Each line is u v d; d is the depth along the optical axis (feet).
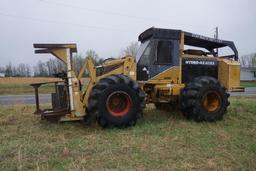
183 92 22.22
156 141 16.10
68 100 19.12
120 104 19.40
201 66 24.40
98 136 16.97
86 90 19.69
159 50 22.59
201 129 19.44
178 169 12.09
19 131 18.12
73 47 18.86
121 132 18.03
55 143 15.48
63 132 17.87
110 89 18.72
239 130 19.34
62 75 19.77
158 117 23.40
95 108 18.47
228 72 24.88
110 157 13.38
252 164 12.81
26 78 91.04
